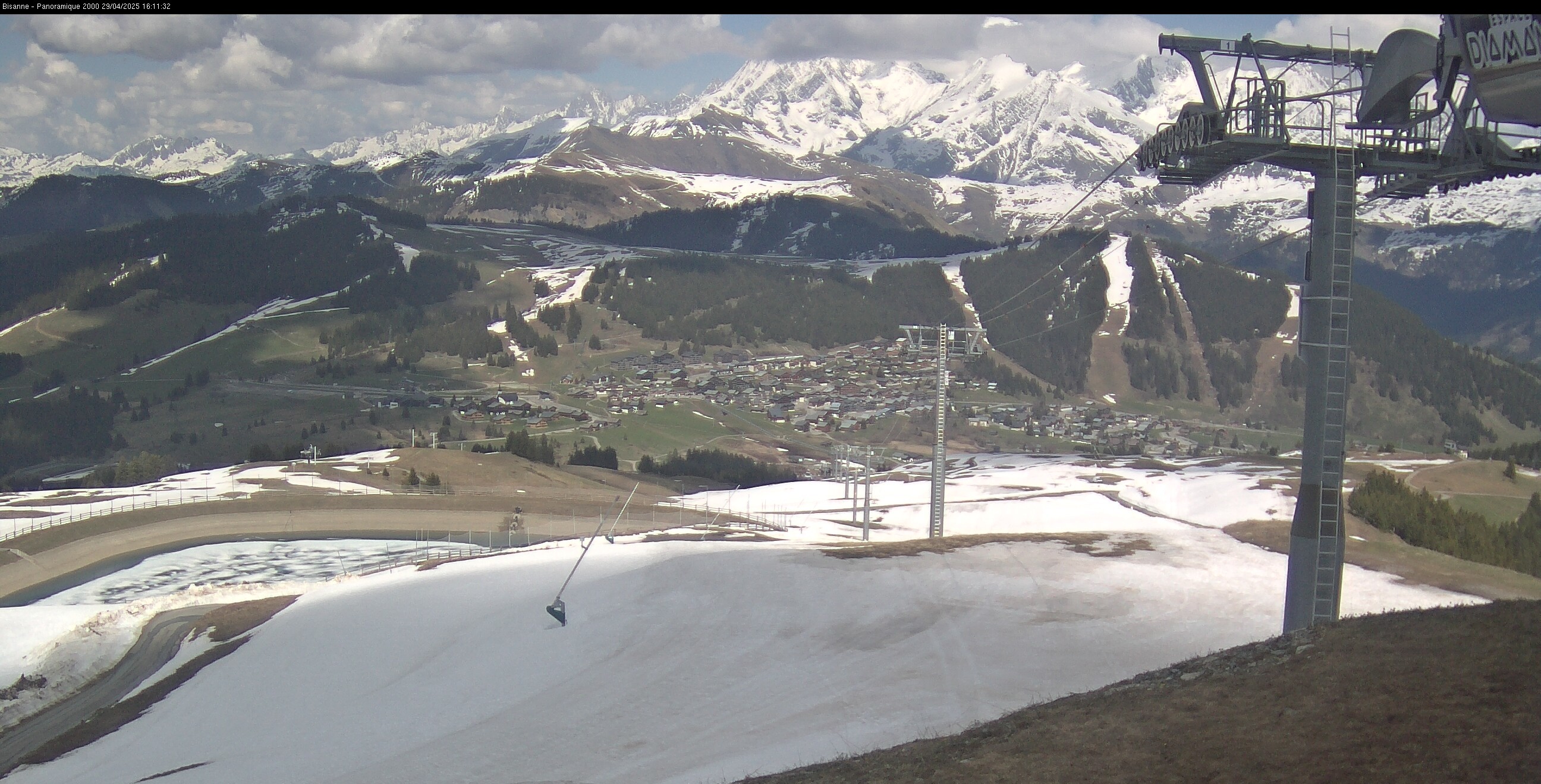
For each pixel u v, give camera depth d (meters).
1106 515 120.12
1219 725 25.77
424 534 132.75
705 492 180.38
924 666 50.50
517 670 58.19
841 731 42.28
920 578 66.00
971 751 28.45
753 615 61.34
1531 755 20.47
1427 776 20.81
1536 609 27.28
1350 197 37.91
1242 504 111.56
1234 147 38.47
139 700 68.50
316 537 130.12
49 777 55.69
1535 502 110.75
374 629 70.38
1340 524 37.78
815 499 155.12
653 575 71.69
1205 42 38.53
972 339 97.88
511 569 82.25
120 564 117.25
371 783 43.75
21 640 84.12
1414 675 25.39
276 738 54.38
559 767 42.75
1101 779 24.27
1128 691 30.83
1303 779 21.98
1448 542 93.88
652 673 53.88
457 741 47.97
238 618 83.38
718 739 43.53
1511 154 35.69
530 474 178.75
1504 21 31.92
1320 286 38.09
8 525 126.81
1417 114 37.06
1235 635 53.72
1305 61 38.75
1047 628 55.62
